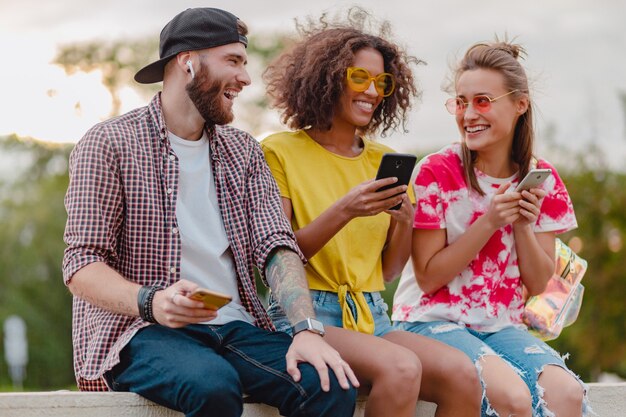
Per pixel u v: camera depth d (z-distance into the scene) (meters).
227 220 3.12
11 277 29.19
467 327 3.56
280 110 3.69
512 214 3.41
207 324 2.98
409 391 2.89
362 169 3.53
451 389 3.04
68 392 2.73
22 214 30.14
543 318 3.79
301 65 3.57
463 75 3.63
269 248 3.04
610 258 21.61
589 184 21.88
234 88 3.12
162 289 2.73
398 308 3.77
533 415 3.29
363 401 3.15
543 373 3.30
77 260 2.85
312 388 2.72
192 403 2.64
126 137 3.00
